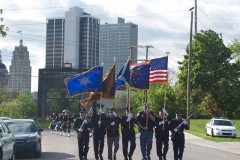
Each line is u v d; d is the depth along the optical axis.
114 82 18.41
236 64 67.62
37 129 21.12
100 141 17.23
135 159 18.92
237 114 68.81
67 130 38.38
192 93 68.56
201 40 67.25
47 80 64.06
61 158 19.75
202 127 54.59
